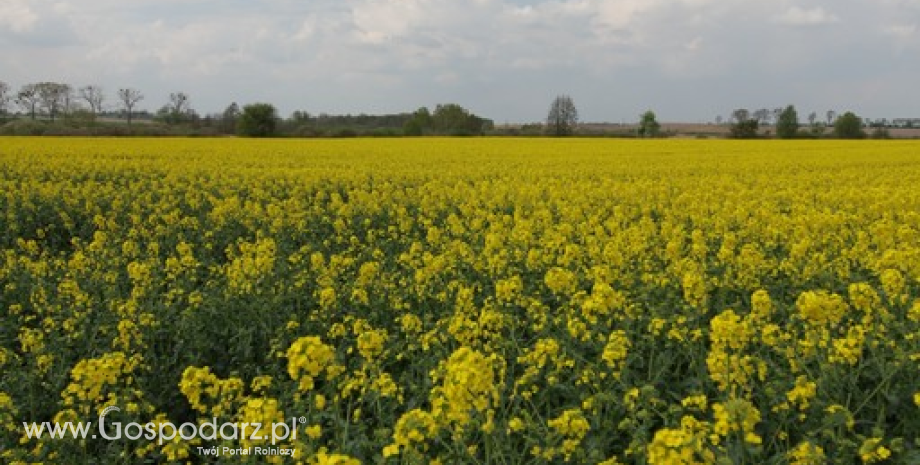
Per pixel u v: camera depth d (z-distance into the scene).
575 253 10.32
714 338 5.41
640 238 11.30
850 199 17.52
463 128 90.38
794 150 41.28
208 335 8.33
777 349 6.16
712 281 9.03
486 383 4.58
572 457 5.06
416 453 4.66
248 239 15.02
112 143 44.97
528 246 12.62
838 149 42.31
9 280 10.75
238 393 5.66
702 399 5.04
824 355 6.22
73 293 9.28
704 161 32.50
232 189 21.56
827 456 4.94
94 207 17.50
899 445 4.50
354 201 18.62
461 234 14.45
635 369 6.77
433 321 8.77
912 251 8.41
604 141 54.31
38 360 6.85
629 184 21.28
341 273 10.68
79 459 5.75
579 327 6.77
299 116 93.62
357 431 5.66
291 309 8.98
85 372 5.65
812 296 5.99
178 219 15.80
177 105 89.31
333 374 5.36
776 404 5.43
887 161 31.97
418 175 25.14
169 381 7.26
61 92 89.56
